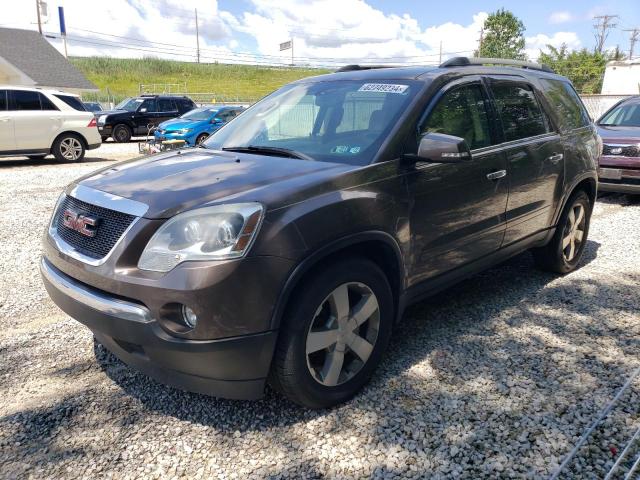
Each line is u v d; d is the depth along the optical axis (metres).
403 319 4.05
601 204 8.52
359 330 3.04
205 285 2.38
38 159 14.84
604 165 8.41
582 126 5.06
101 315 2.59
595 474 2.41
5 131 12.66
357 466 2.49
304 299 2.63
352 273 2.82
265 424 2.80
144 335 2.49
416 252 3.25
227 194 2.64
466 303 4.36
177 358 2.50
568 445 2.61
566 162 4.61
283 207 2.58
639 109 9.48
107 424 2.80
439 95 3.51
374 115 3.38
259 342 2.52
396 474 2.44
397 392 3.07
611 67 34.34
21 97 13.00
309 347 2.71
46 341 3.71
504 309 4.23
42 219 7.20
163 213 2.55
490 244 3.90
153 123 21.55
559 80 5.05
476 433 2.70
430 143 3.04
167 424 2.80
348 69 4.42
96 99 44.38
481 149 3.74
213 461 2.53
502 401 2.97
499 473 2.43
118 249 2.56
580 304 4.33
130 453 2.59
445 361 3.41
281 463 2.51
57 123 13.43
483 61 4.21
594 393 3.04
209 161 3.27
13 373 3.29
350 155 3.16
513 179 3.95
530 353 3.51
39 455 2.57
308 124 3.66
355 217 2.80
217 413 2.90
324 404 2.86
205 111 17.55
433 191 3.29
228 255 2.41
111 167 3.42
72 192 3.07
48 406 2.95
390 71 3.83
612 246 6.05
